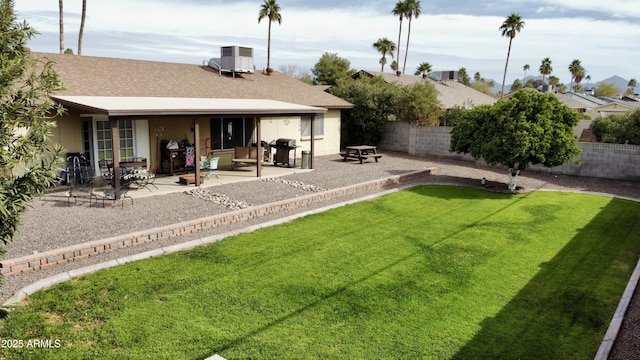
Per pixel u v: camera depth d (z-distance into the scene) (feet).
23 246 29.48
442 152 86.48
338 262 30.78
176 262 29.50
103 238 31.65
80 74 57.88
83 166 49.34
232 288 25.89
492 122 56.65
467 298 25.76
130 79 62.23
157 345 19.74
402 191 55.67
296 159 76.84
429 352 20.02
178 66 75.51
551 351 20.44
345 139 98.94
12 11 16.83
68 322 21.34
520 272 30.01
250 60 80.38
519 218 44.06
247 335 20.88
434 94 94.22
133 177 46.73
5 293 23.94
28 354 18.70
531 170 74.43
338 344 20.42
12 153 16.12
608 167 66.95
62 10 100.22
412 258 32.07
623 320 23.26
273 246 33.53
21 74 16.81
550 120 54.65
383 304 24.63
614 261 32.55
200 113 47.34
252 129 70.18
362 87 94.43
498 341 21.16
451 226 40.73
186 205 41.98
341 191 51.13
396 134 94.07
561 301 25.71
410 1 207.41
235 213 39.22
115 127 41.29
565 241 37.09
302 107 62.69
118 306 23.12
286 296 25.16
